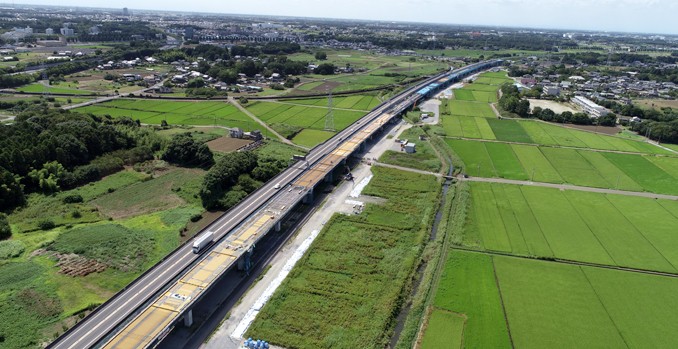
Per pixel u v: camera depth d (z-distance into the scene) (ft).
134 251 374.02
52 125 607.37
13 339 275.59
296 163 563.48
